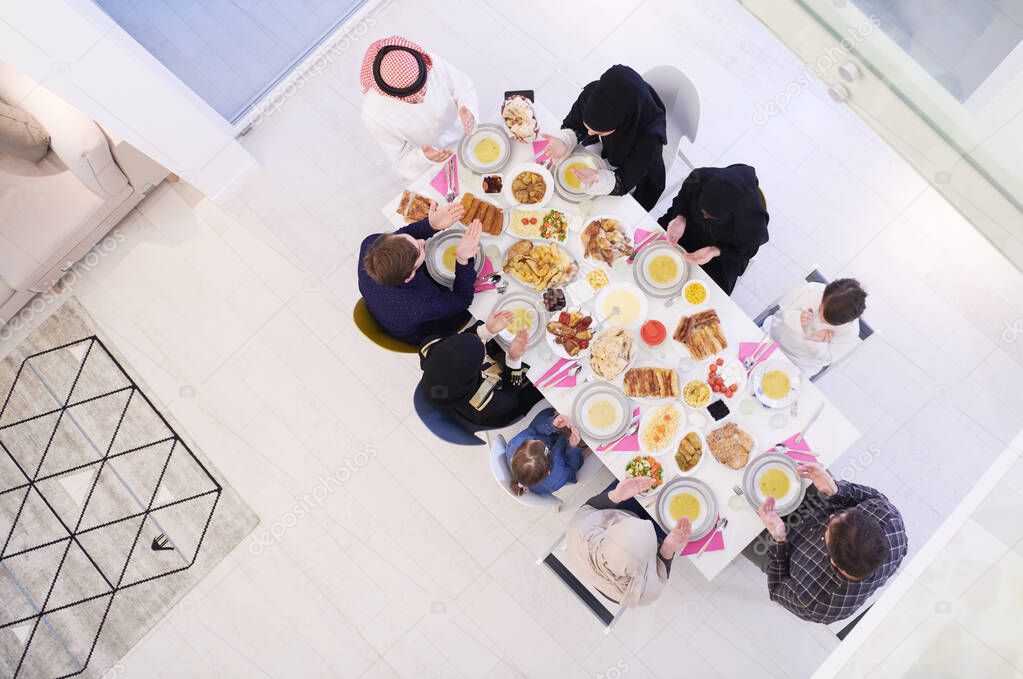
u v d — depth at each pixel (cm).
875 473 356
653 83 312
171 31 385
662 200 370
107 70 294
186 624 369
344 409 380
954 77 228
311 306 387
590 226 278
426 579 367
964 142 228
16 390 392
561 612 361
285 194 393
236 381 385
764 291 372
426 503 372
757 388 268
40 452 387
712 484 267
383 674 362
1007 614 228
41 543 380
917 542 350
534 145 286
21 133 346
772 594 287
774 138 380
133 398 387
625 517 280
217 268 392
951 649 232
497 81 394
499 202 282
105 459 384
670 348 274
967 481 352
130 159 362
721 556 265
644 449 269
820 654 348
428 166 321
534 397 304
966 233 367
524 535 367
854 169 376
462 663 360
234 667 364
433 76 303
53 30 271
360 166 394
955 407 357
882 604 248
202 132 352
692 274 277
